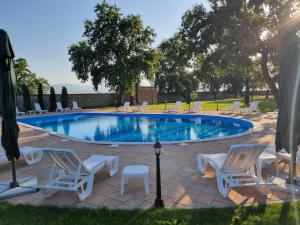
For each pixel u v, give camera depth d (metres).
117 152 6.85
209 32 14.19
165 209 3.35
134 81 28.39
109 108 26.36
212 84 41.84
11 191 4.09
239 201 3.63
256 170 4.63
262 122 11.99
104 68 27.97
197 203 3.61
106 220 3.08
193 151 6.77
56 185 3.99
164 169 5.27
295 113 3.58
